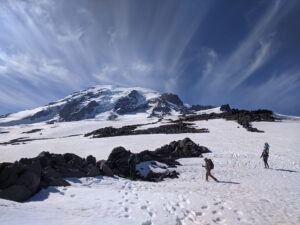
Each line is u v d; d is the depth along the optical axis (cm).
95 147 5597
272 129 6606
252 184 2150
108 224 981
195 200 1480
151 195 1514
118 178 2050
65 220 960
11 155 6238
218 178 2417
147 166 2650
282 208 1461
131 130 9294
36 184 1333
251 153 3838
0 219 865
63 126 15588
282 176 2544
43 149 6431
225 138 5419
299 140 4991
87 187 1630
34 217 938
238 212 1339
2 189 1238
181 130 7356
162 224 1117
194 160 3288
